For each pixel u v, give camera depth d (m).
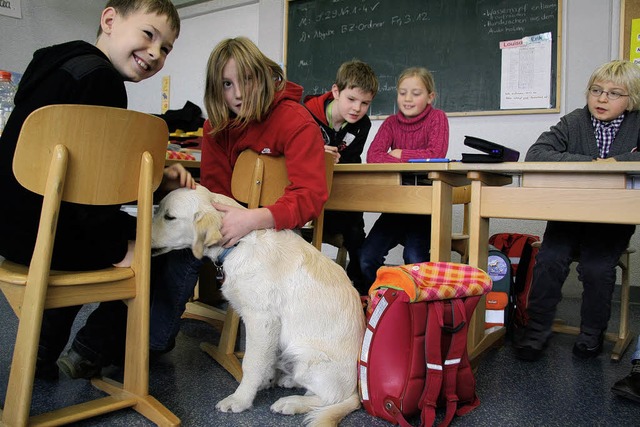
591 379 1.64
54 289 1.03
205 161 1.71
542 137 2.20
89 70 1.08
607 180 1.50
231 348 1.63
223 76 1.47
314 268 1.32
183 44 4.55
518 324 2.33
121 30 1.30
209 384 1.47
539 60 3.17
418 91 2.54
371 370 1.26
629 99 2.03
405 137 2.67
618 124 2.10
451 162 1.66
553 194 1.53
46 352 1.39
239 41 1.46
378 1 3.64
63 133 0.98
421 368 1.21
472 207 1.66
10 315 2.22
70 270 1.15
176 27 1.37
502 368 1.75
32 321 0.98
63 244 1.12
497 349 1.99
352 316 1.33
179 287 1.34
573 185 1.54
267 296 1.25
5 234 1.10
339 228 2.52
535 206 1.56
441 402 1.28
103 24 1.34
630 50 2.93
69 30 4.17
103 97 1.10
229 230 1.25
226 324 1.65
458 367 1.28
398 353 1.24
